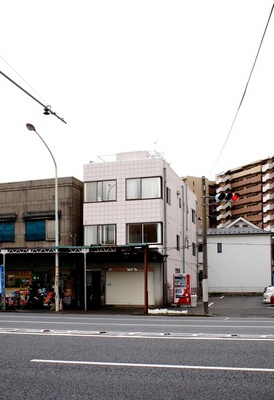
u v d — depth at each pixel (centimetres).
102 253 2650
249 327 1383
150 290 2814
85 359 844
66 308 2730
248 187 8312
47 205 2989
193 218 4072
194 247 4053
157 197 2848
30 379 704
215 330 1288
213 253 4838
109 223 2912
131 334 1177
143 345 993
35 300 2716
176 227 3269
